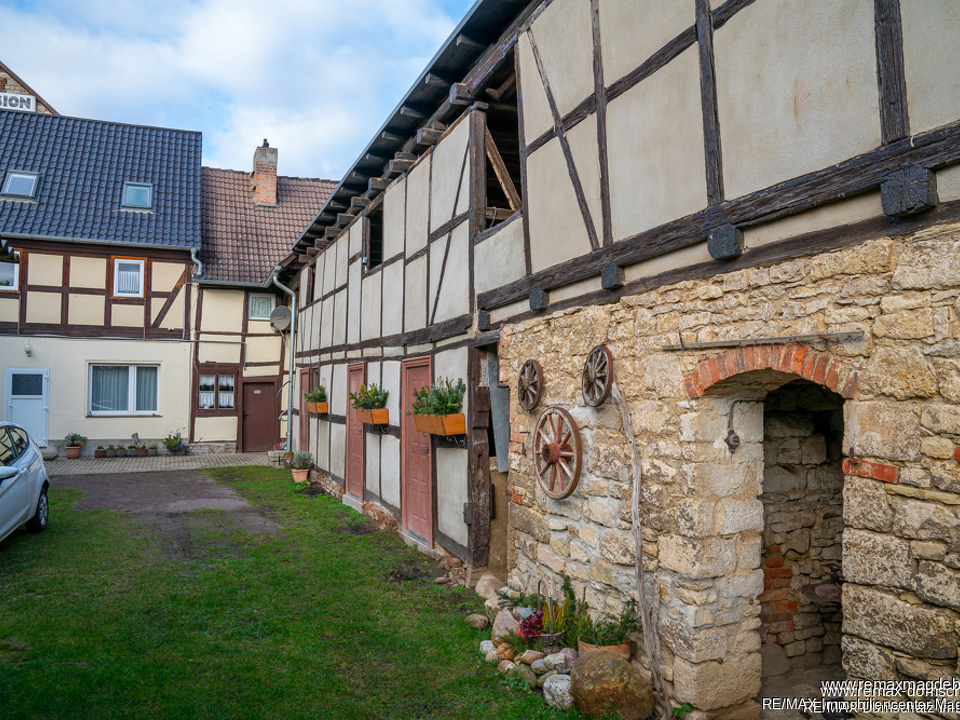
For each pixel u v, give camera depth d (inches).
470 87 229.9
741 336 120.9
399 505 301.6
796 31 109.8
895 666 95.4
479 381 229.6
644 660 140.9
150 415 607.2
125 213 608.4
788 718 134.0
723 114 124.1
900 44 94.5
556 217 177.6
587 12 164.4
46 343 573.0
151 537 287.1
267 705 140.8
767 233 116.9
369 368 352.5
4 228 552.1
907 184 92.1
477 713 138.3
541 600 176.4
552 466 177.2
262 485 445.4
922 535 92.3
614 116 154.1
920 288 93.0
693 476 129.2
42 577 222.8
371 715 138.0
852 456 102.0
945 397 89.9
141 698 141.5
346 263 410.9
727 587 130.3
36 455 290.0
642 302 145.9
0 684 144.1
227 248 650.8
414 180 294.0
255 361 644.1
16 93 685.9
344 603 205.2
